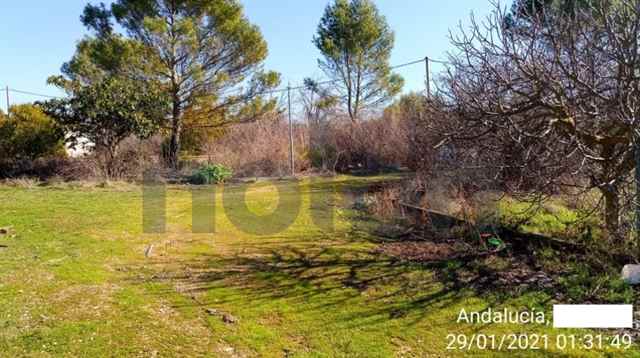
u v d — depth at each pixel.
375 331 3.05
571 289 3.60
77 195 10.30
